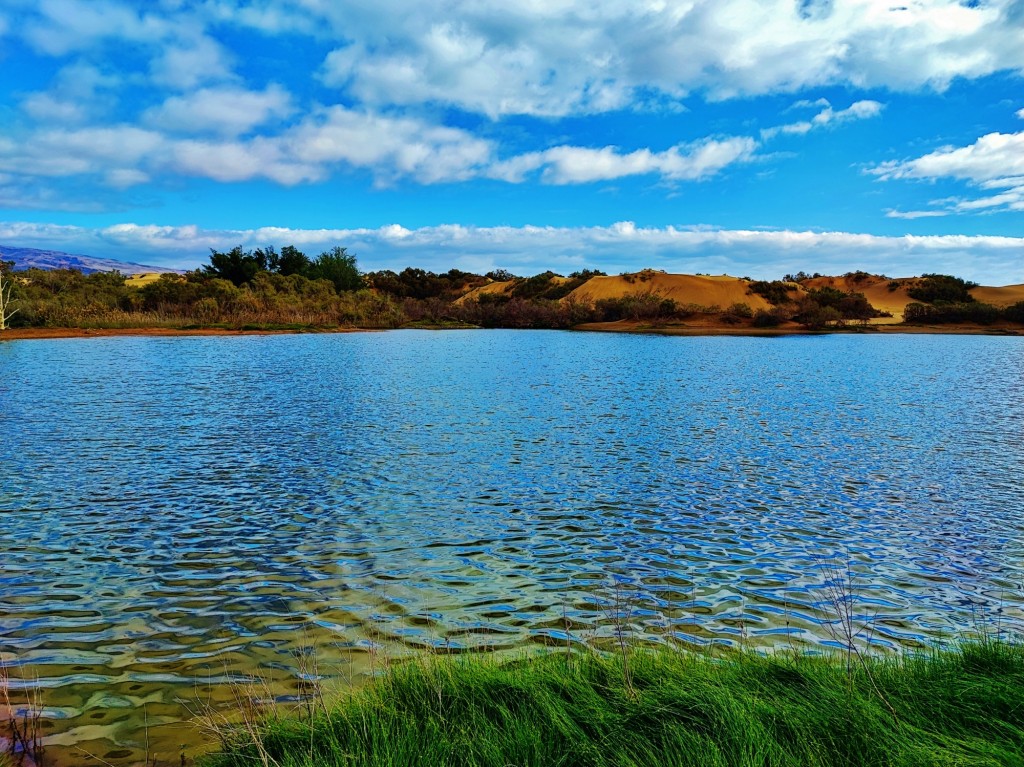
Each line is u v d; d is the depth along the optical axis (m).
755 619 5.90
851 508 9.43
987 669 4.37
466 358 37.22
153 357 34.53
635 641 5.41
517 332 73.75
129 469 11.27
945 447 13.79
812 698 3.95
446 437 14.31
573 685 4.17
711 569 7.13
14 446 12.95
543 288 122.50
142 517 8.71
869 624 5.81
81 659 5.09
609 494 10.04
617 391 22.81
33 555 7.32
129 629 5.61
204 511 8.99
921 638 5.53
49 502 9.34
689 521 8.79
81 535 7.99
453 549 7.65
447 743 3.53
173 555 7.38
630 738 3.62
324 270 103.12
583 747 3.49
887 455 12.96
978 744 3.37
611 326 77.69
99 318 57.41
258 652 5.21
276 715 4.11
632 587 6.62
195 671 4.91
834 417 17.69
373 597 6.31
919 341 61.22
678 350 46.22
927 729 3.60
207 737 4.04
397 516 8.86
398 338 59.38
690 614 6.00
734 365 34.41
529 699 4.05
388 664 4.98
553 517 8.90
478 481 10.72
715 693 3.94
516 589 6.54
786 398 21.48
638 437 14.55
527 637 5.49
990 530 8.49
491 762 3.38
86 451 12.58
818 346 52.12
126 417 16.41
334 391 21.94
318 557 7.35
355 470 11.36
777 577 6.91
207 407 18.20
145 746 3.95
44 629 5.59
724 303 106.38
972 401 21.03
